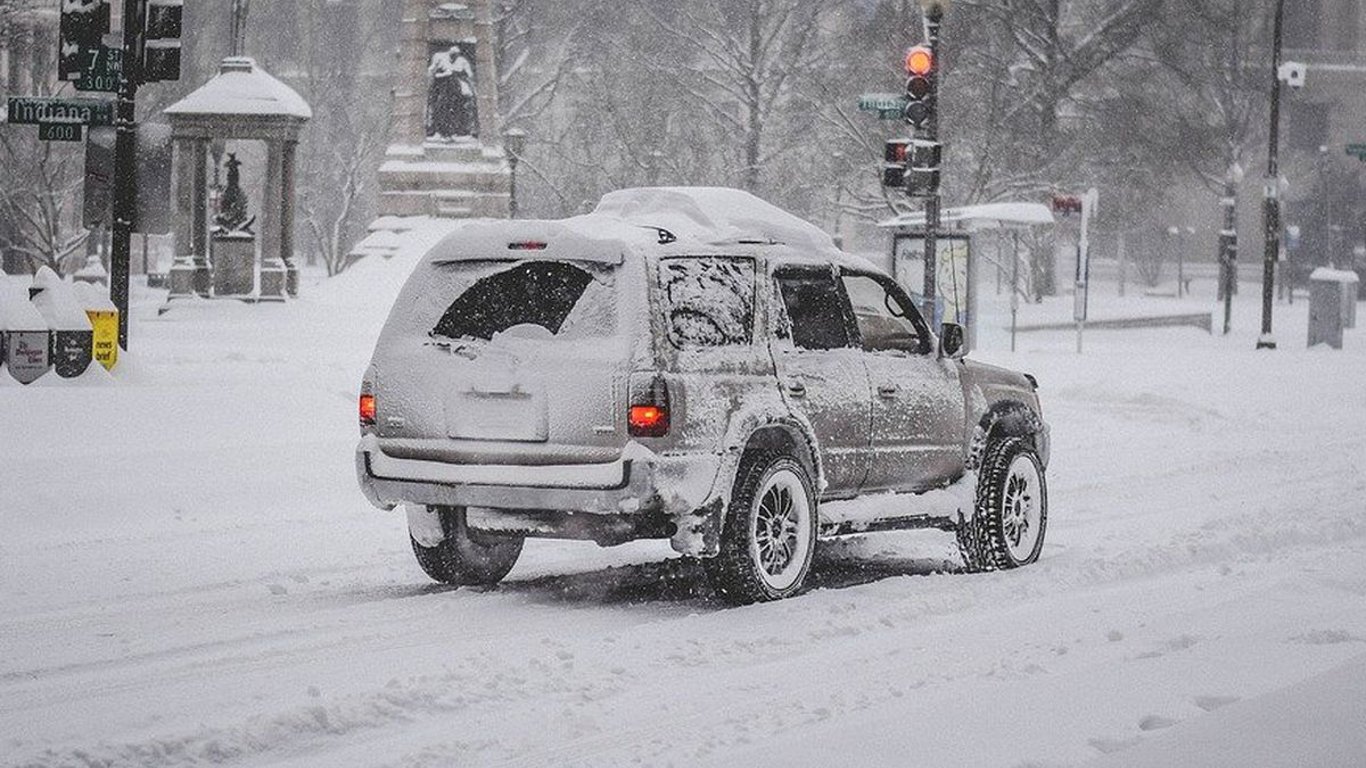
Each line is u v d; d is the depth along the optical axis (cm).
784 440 1622
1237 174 10788
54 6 7938
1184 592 1631
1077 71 8262
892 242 5144
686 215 1675
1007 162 8169
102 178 2650
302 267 12938
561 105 11919
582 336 1520
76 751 1040
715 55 8812
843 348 1700
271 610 1557
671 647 1378
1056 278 10281
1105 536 2067
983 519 1806
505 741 1091
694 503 1502
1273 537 1947
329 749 1080
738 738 1091
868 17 8275
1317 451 3084
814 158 8562
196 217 6338
